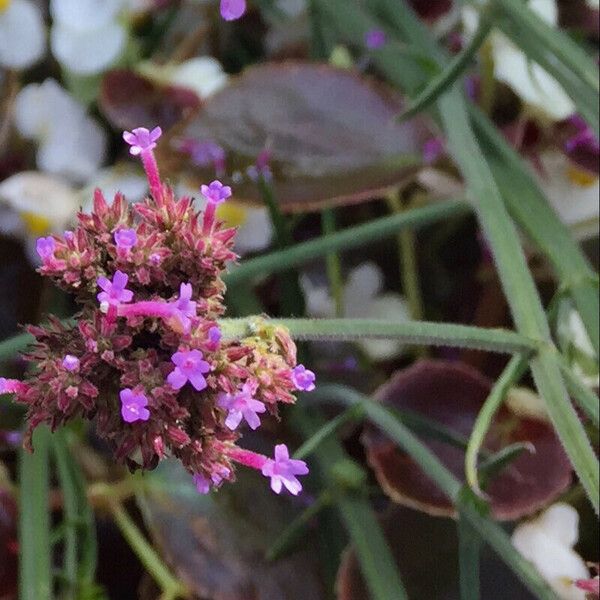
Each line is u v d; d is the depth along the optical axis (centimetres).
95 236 23
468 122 30
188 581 27
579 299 28
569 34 33
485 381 29
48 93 31
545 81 31
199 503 28
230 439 23
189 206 23
